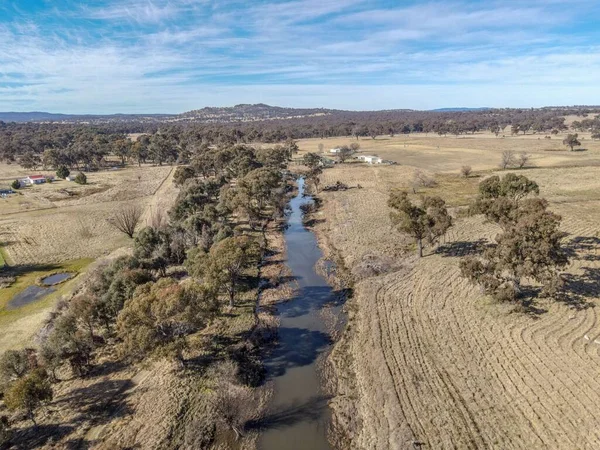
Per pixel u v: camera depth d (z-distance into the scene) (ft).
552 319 130.72
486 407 99.14
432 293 158.40
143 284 137.69
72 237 258.98
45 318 153.38
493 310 139.95
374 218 269.44
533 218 133.18
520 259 134.62
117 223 280.51
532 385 104.12
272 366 126.93
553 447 85.76
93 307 133.49
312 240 245.04
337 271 195.21
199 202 279.69
